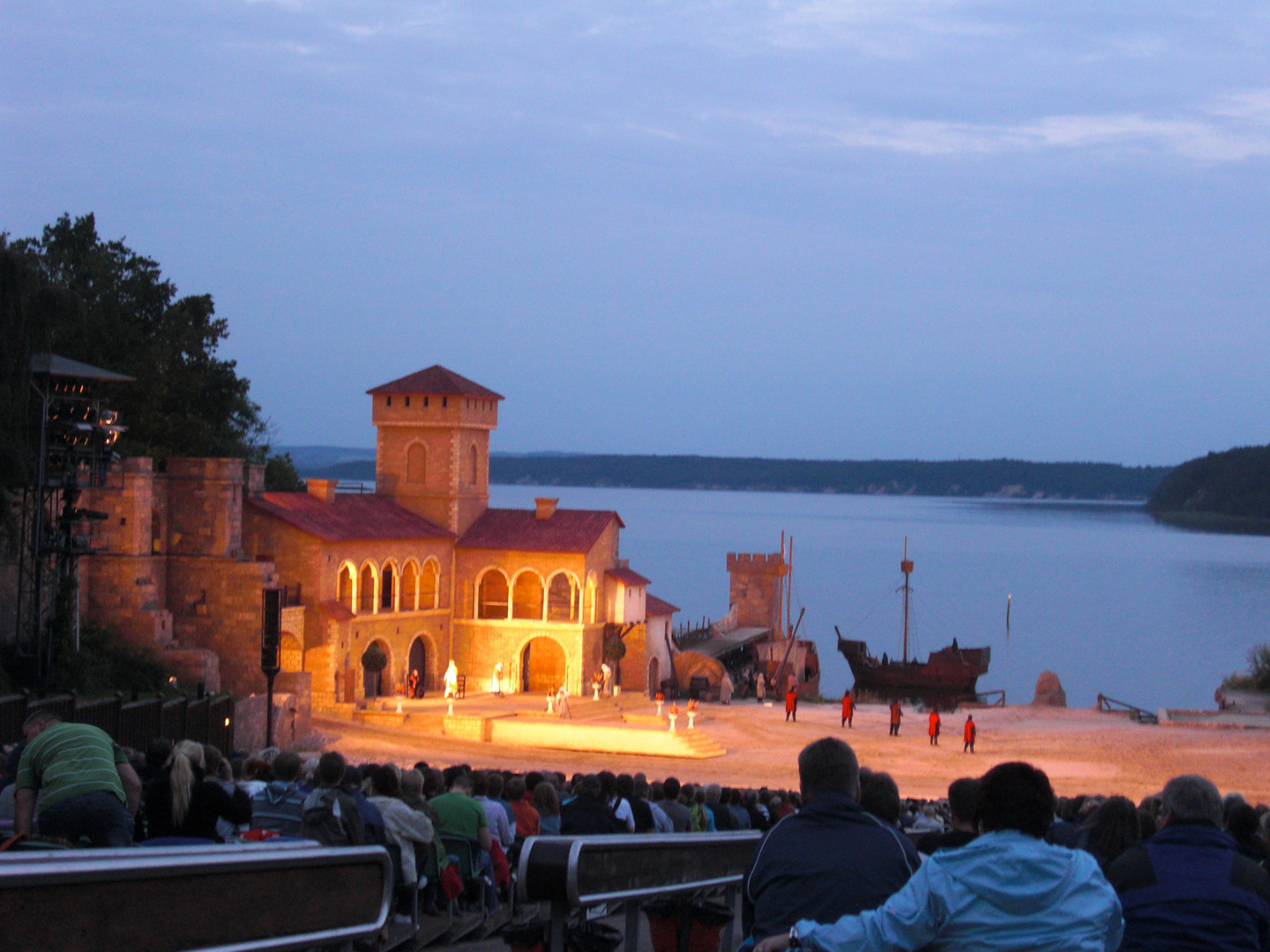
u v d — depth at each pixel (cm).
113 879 848
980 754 6969
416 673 7944
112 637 6400
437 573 8288
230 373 9438
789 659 11800
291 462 11494
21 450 5541
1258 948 984
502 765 6059
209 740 5059
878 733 7662
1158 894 997
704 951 1470
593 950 1241
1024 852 868
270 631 5006
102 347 8481
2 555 5938
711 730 7581
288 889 1001
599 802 1914
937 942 865
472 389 8506
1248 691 10506
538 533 8381
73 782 1373
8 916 795
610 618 8525
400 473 8450
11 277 5494
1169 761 6844
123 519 6575
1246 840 1452
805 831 973
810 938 870
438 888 1959
